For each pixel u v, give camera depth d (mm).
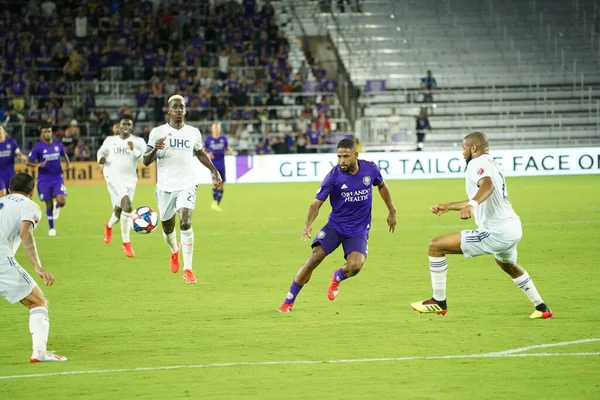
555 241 45312
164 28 115375
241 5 121500
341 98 114875
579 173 97688
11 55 110688
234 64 114250
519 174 96938
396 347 23219
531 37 126000
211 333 25453
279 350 23156
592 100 116750
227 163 98750
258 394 19094
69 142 100000
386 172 98125
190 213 34344
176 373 21016
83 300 31500
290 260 40906
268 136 103500
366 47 124812
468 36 126500
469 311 27922
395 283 33812
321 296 31328
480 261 39031
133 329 26250
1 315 28922
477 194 24016
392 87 119312
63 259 42688
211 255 43000
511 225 25062
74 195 85438
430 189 82438
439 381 19875
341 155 27031
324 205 70188
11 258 22438
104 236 48344
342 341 24047
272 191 85500
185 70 110688
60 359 22406
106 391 19547
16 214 22453
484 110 114938
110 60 112000
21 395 19359
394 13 129625
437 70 121438
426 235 49469
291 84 112188
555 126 113250
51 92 103938
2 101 104000
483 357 21969
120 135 45688
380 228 53219
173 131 34531
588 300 29516
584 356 21875
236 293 32375
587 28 126688
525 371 20578
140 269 39094
